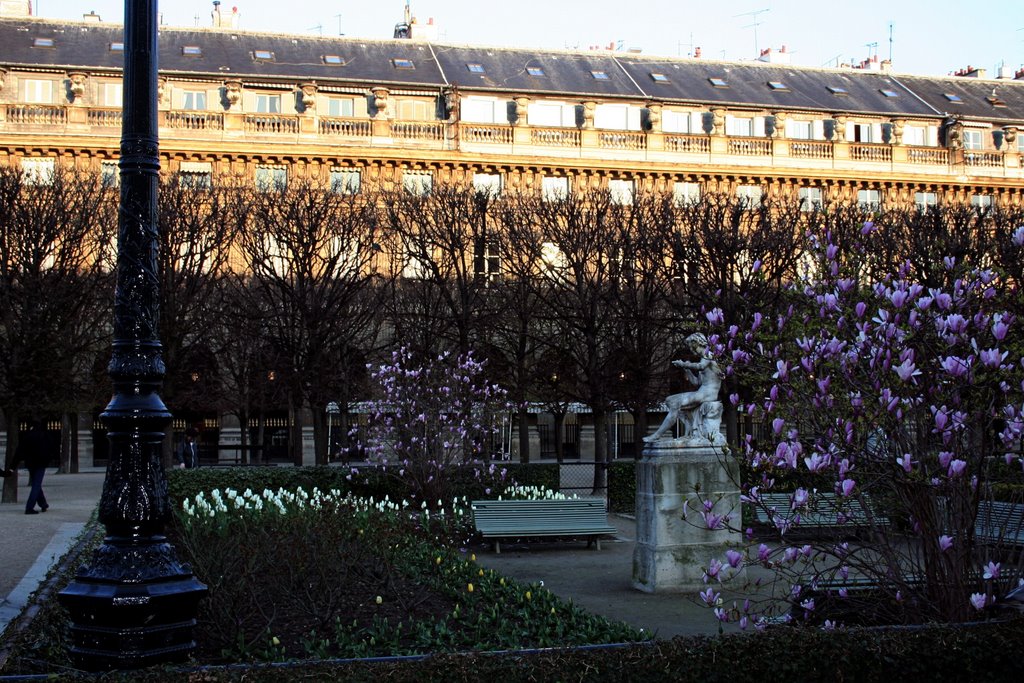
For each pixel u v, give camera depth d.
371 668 7.59
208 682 7.28
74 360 37.09
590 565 19.39
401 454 26.06
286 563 12.82
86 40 54.25
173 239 38.84
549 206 41.84
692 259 38.84
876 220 14.41
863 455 9.72
